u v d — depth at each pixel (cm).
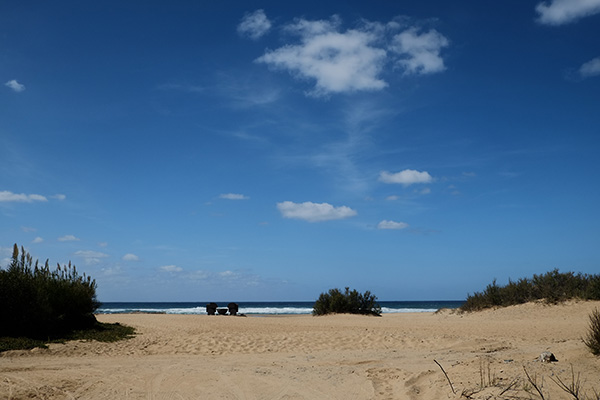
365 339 1519
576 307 2244
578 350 875
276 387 843
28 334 1488
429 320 2327
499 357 934
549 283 2555
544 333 1545
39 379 902
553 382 661
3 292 1472
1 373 961
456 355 1155
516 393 631
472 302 2822
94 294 1903
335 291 3189
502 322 2016
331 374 944
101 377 938
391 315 3133
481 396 641
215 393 807
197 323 2066
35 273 1712
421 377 845
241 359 1193
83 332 1619
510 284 2745
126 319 2222
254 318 2469
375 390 790
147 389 840
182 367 1060
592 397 583
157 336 1641
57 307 1625
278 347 1406
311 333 1683
